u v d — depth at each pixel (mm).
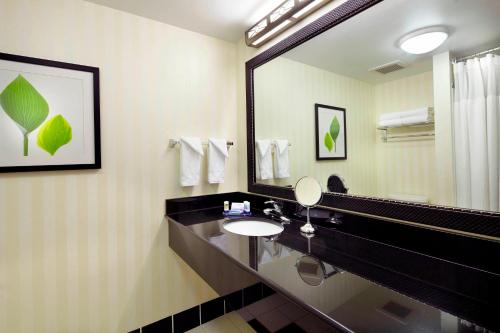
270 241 1213
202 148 1848
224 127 1969
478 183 870
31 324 1336
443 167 951
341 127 1288
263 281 855
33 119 1312
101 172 1503
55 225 1386
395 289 779
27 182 1315
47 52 1353
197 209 1829
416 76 1007
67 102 1392
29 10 1312
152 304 1683
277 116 1659
